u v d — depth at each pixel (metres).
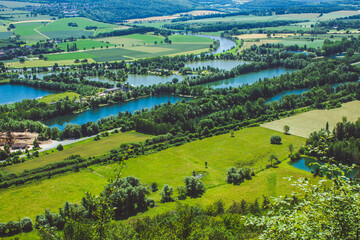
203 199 164.12
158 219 137.00
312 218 44.53
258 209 137.50
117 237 102.25
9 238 139.38
